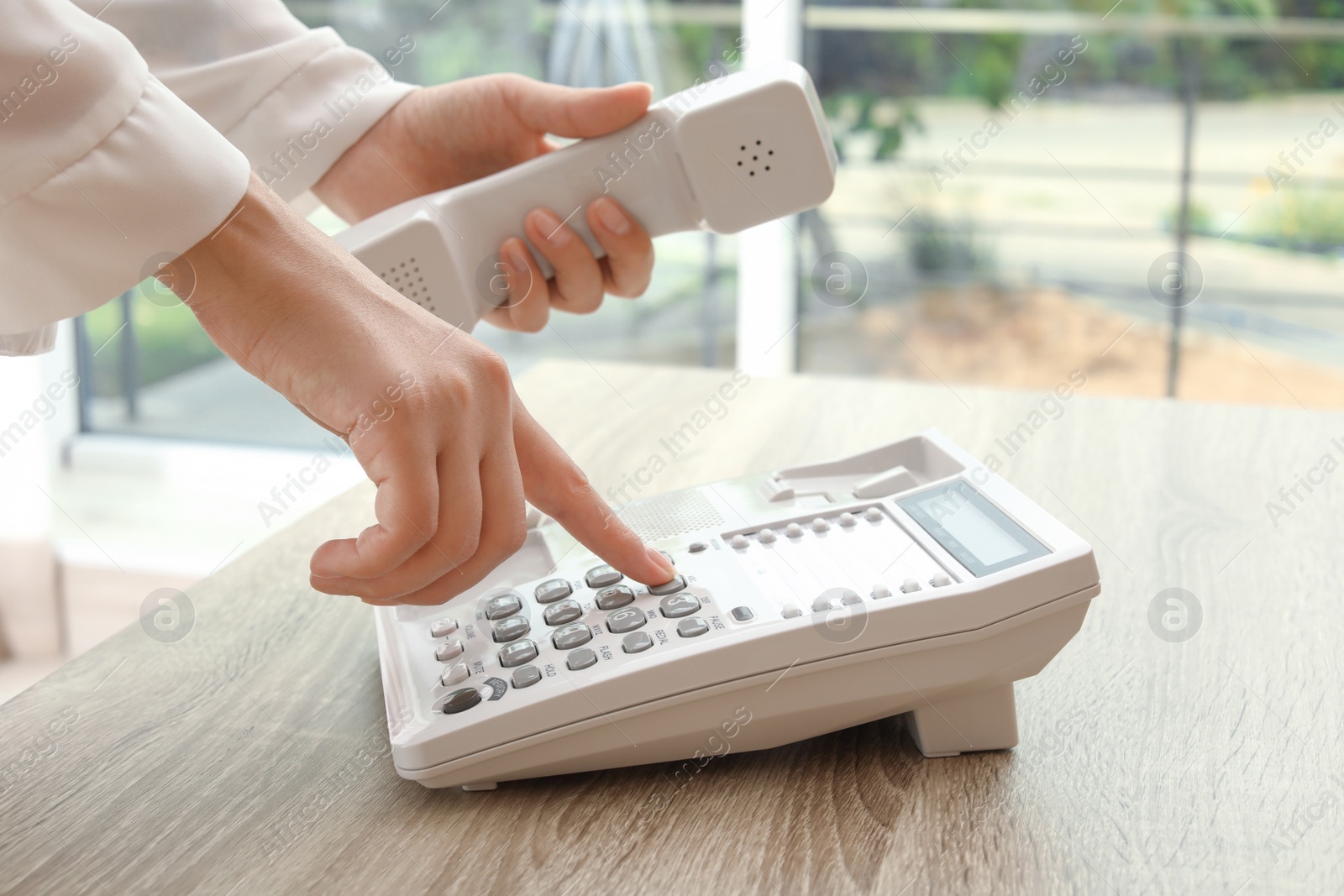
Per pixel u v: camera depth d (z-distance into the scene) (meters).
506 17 1.91
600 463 0.73
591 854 0.37
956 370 2.21
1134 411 0.83
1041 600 0.40
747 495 0.51
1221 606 0.54
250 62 0.61
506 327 0.67
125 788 0.41
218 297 0.36
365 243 0.55
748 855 0.37
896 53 2.03
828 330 2.20
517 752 0.39
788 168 0.56
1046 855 0.37
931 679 0.40
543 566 0.48
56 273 0.36
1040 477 0.71
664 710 0.39
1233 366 2.14
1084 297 2.16
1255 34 1.94
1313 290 2.06
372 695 0.48
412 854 0.37
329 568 0.38
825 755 0.43
